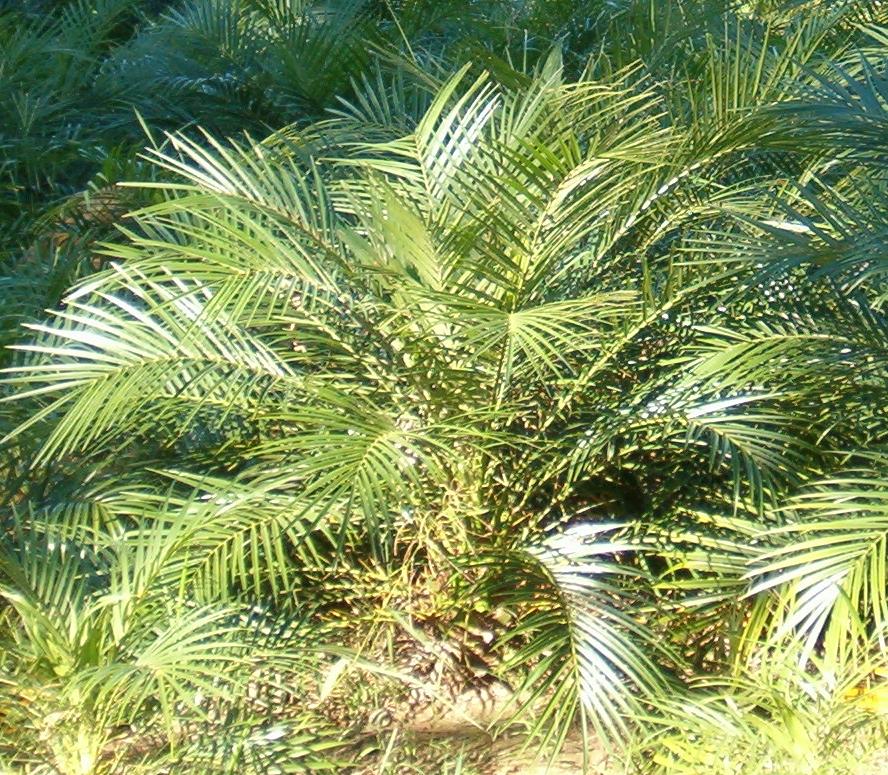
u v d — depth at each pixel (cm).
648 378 281
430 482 267
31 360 305
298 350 274
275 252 256
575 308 253
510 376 255
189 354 262
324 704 259
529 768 250
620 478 282
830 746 233
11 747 227
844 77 289
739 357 270
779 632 243
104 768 230
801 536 257
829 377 271
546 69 305
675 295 264
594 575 267
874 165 289
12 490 276
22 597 234
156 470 264
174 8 559
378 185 262
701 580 258
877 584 239
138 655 231
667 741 235
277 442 252
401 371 261
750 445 259
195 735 238
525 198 255
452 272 256
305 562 272
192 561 248
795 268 280
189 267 249
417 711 265
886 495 247
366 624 275
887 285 283
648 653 256
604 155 243
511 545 268
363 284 256
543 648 240
